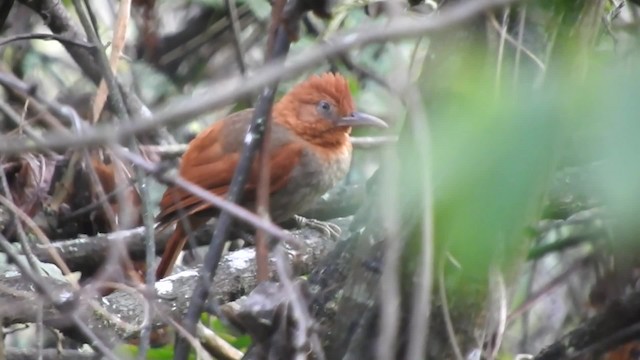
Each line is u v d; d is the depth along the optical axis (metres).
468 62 4.12
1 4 8.66
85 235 8.33
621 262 5.57
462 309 4.75
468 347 4.91
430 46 4.30
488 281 4.62
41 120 7.98
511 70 4.29
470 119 2.69
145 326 5.30
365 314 5.07
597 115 2.54
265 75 2.99
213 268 5.38
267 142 5.32
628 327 5.71
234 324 5.36
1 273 7.00
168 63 11.23
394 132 4.05
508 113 2.64
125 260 6.60
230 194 5.38
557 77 3.29
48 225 8.16
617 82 2.52
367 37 2.90
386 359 3.40
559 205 6.31
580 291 7.04
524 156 2.63
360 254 5.06
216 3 11.06
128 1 6.69
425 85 4.05
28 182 8.05
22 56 10.56
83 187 8.20
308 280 5.45
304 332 4.56
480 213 2.82
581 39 4.33
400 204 4.28
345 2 6.11
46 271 7.16
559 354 5.91
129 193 7.59
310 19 9.16
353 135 11.80
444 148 2.81
